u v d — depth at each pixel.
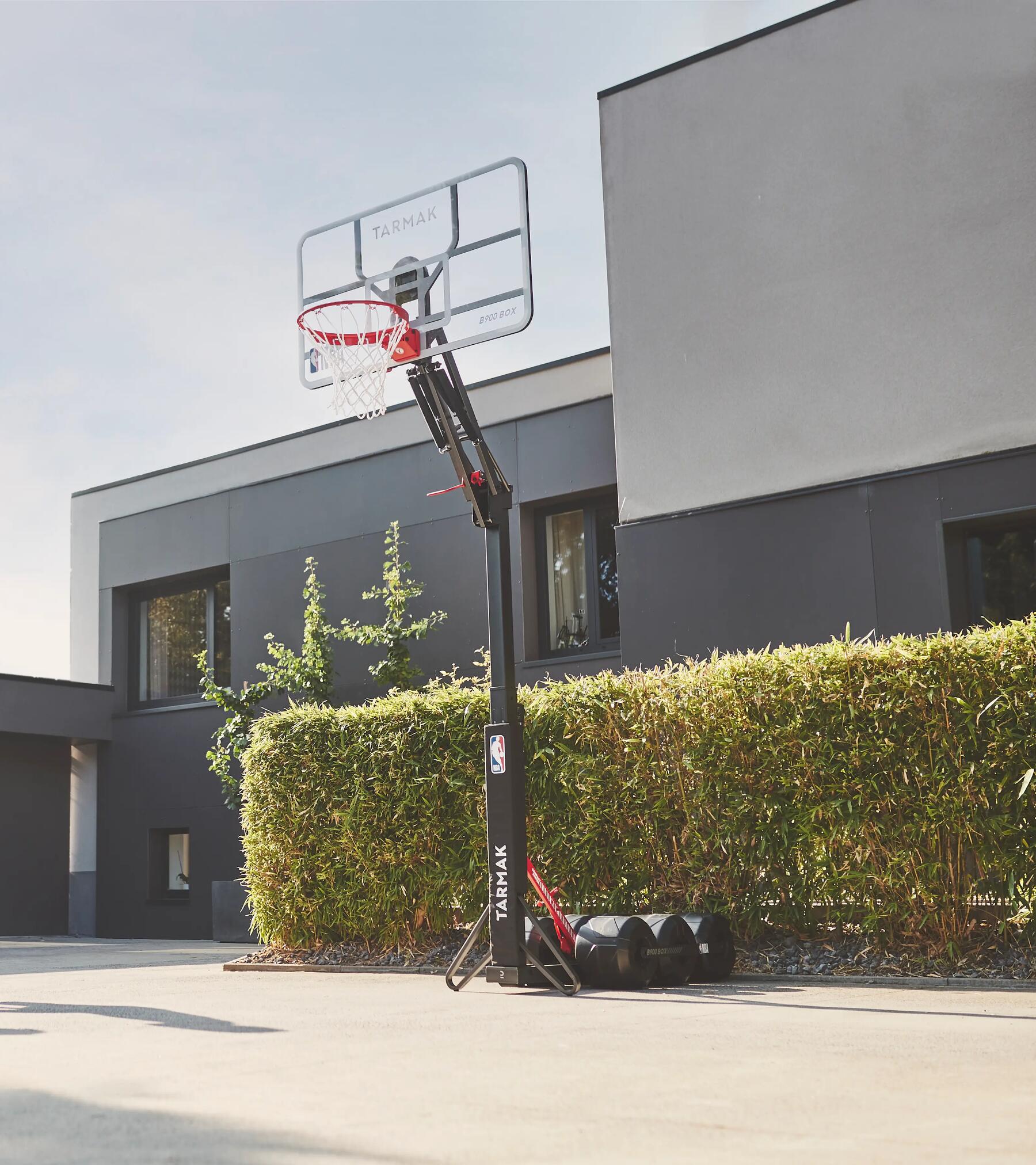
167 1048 4.60
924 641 6.94
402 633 13.30
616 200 11.43
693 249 10.97
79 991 7.25
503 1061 4.15
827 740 7.02
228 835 15.08
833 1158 2.70
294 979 8.06
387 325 8.28
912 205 9.93
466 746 8.48
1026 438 9.27
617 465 11.16
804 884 7.18
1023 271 9.42
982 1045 4.38
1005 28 9.66
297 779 9.12
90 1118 3.24
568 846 7.92
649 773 7.68
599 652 12.52
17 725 15.37
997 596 9.71
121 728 16.27
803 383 10.30
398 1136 2.96
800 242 10.43
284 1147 2.86
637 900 7.79
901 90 10.06
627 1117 3.17
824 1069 3.88
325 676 13.78
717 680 7.43
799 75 10.57
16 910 15.65
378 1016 5.60
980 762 6.57
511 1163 2.68
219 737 14.08
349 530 14.41
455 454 6.95
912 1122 3.08
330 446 14.76
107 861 16.08
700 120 11.05
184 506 16.08
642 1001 6.06
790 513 10.24
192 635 16.25
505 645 6.89
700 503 10.70
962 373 9.59
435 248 8.28
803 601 10.10
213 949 12.54
